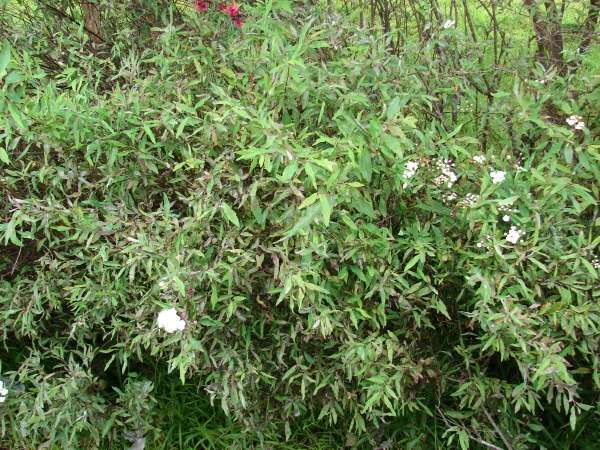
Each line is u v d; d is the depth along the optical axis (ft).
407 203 7.24
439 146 7.26
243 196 6.50
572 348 6.51
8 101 6.49
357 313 6.97
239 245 7.01
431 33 8.45
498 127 7.72
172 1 9.38
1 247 8.27
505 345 6.72
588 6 8.63
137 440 7.93
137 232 7.15
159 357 8.27
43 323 8.53
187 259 6.63
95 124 7.29
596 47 8.41
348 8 10.09
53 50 9.39
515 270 6.52
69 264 7.56
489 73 8.38
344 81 7.45
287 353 7.63
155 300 6.91
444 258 6.74
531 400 6.57
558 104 7.19
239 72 8.00
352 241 6.64
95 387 8.22
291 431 8.04
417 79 7.81
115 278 7.35
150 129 7.38
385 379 6.72
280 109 7.21
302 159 6.12
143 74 8.99
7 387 7.89
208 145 7.10
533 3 8.39
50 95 6.95
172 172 7.73
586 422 7.56
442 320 7.50
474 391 7.01
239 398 7.44
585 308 6.30
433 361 7.14
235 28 8.61
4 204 7.97
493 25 9.25
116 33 9.27
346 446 7.93
